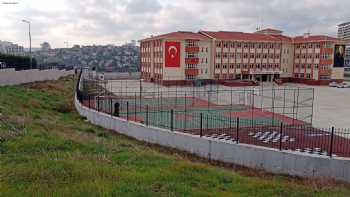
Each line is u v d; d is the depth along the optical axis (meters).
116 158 9.63
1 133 10.77
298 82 71.56
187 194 6.54
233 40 65.81
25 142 10.23
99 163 8.52
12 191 5.96
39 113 20.12
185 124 20.88
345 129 22.89
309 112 30.67
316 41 66.75
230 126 21.52
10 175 6.86
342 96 46.06
